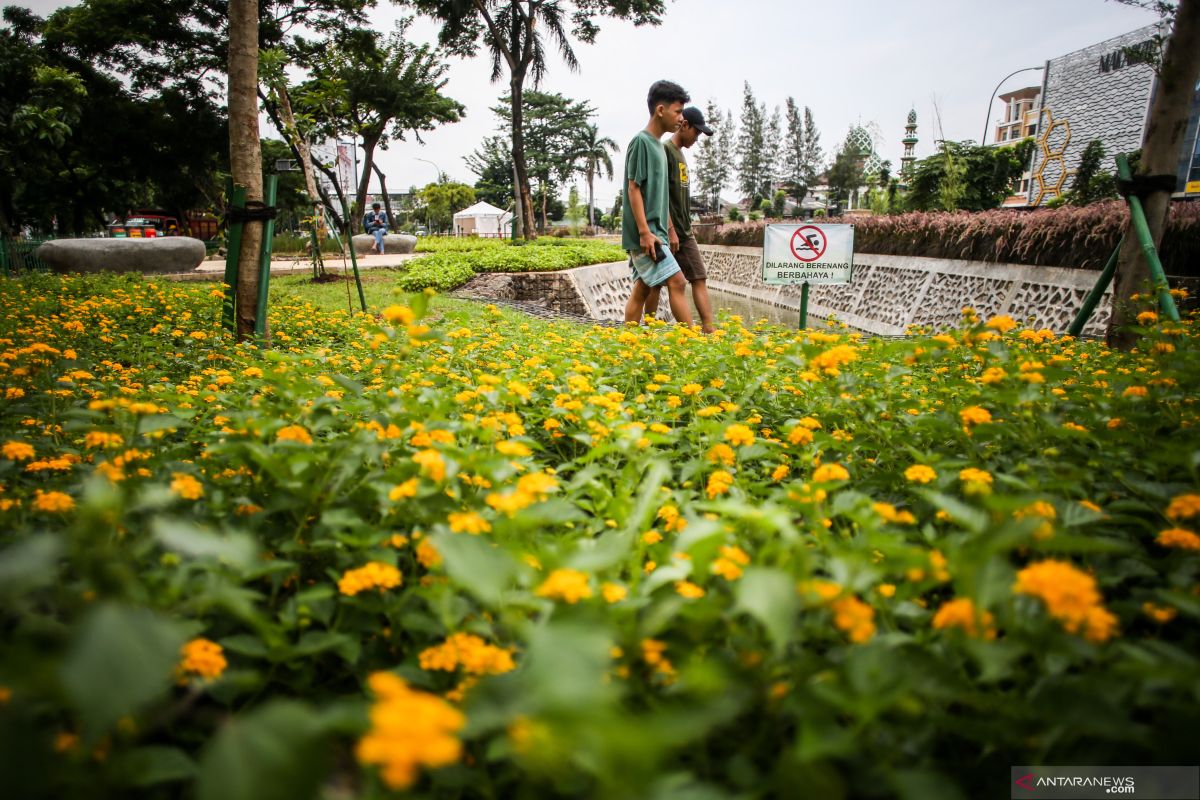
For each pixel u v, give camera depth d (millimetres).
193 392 2697
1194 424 2059
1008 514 1214
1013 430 1899
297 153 11547
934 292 10922
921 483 1810
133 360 4191
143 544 1124
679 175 6250
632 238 6094
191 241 15414
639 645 1049
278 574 1356
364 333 5816
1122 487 1794
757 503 1771
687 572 1179
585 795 916
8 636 1214
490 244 23328
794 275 6723
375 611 1287
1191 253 6688
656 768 826
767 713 1021
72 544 869
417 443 1602
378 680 775
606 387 2861
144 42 21469
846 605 1026
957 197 16641
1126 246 4871
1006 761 1079
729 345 3980
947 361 3336
